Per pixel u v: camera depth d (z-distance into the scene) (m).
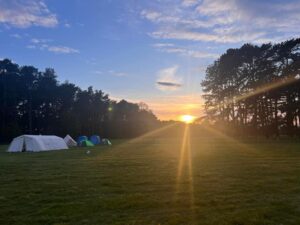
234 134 58.47
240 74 55.84
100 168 16.75
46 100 85.50
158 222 7.22
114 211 8.14
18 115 81.56
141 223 7.14
